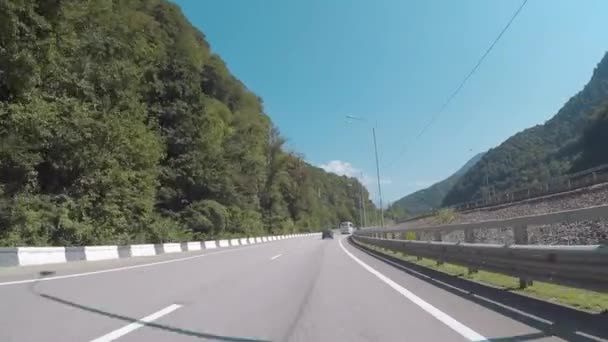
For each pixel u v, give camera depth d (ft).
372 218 483.51
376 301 32.40
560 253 26.84
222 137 221.46
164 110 175.52
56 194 103.60
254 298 34.04
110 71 119.34
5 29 83.10
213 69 269.85
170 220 158.61
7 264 57.11
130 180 126.11
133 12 166.20
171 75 181.16
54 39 98.07
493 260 37.09
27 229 86.28
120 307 30.07
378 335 22.48
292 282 43.83
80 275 50.29
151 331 23.43
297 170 428.15
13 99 90.43
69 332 22.89
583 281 25.04
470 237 44.39
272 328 24.23
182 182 177.99
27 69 88.22
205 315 27.63
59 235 96.99
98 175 111.34
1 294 35.29
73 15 107.76
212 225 176.86
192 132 181.57
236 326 24.71
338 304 31.35
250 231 226.99
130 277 48.11
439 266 55.98
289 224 376.89
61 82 104.99
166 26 222.28
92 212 111.14
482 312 27.45
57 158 103.19
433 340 21.30
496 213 192.13
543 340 20.79
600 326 22.76
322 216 542.16
